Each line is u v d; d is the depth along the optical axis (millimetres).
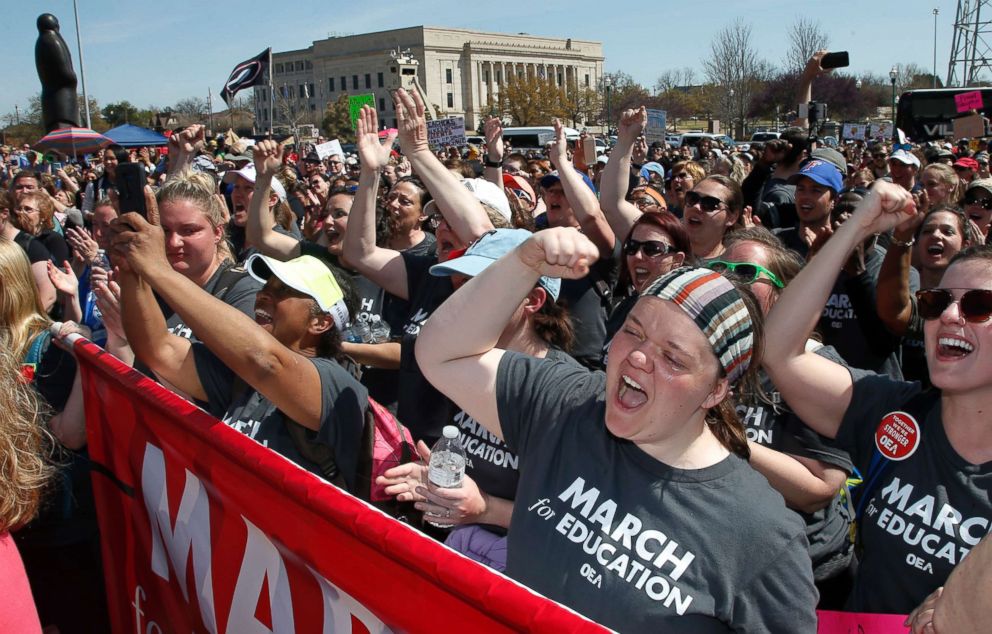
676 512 1690
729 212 4598
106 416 2656
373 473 2500
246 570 2004
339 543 1674
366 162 3994
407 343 3176
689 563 1646
